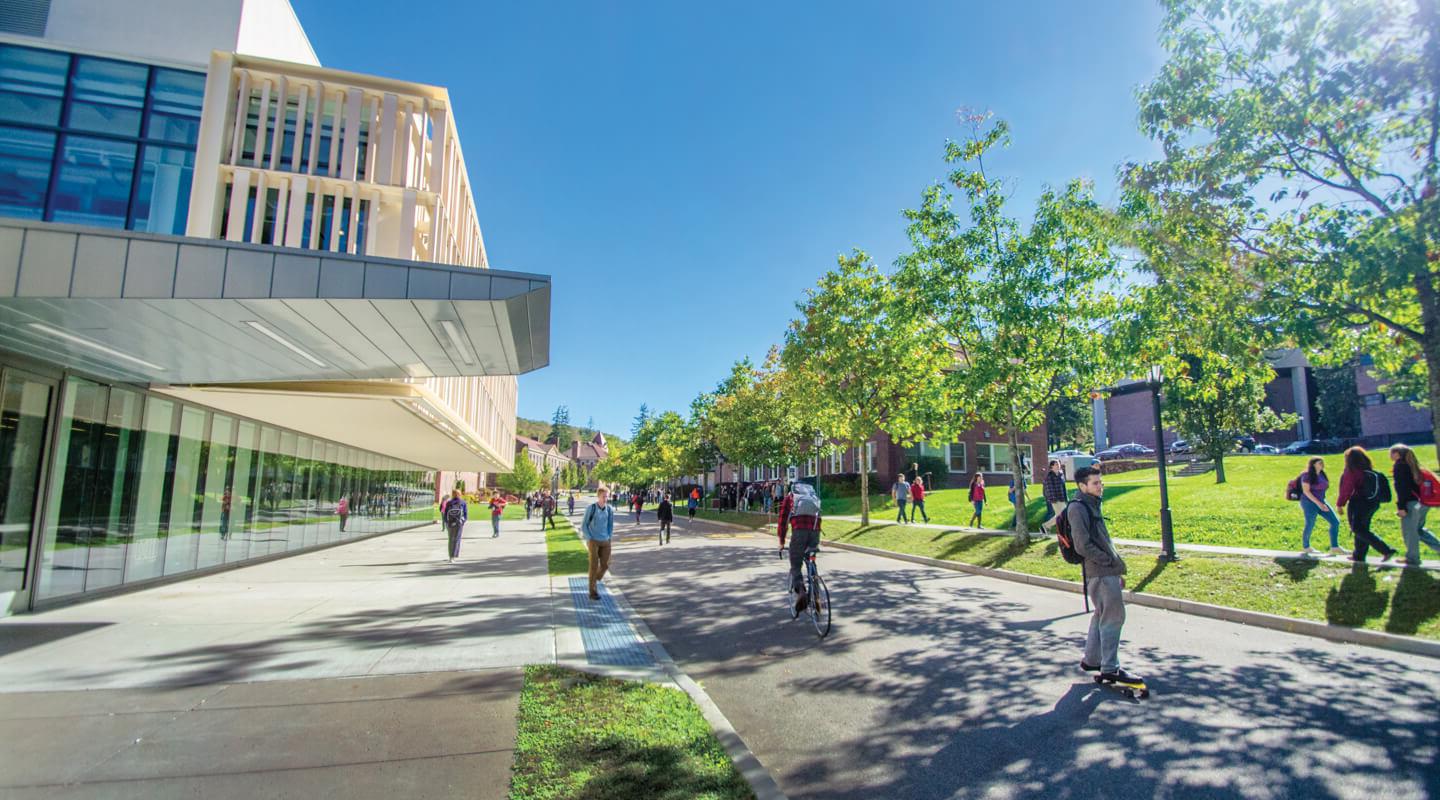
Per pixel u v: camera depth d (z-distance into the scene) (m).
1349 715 5.13
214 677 6.03
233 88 18.42
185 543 13.95
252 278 6.60
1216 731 4.85
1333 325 8.66
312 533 22.36
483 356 9.77
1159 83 8.94
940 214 16.23
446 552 20.92
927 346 19.70
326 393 13.73
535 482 88.00
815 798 4.00
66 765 4.11
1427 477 9.10
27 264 6.22
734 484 50.72
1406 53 7.25
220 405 14.99
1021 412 16.03
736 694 6.02
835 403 24.06
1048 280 15.15
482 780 3.93
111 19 17.75
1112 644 5.81
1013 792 4.00
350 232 18.83
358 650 7.07
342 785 3.85
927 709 5.45
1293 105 8.01
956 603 10.21
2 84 16.94
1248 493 17.83
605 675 6.14
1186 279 9.13
